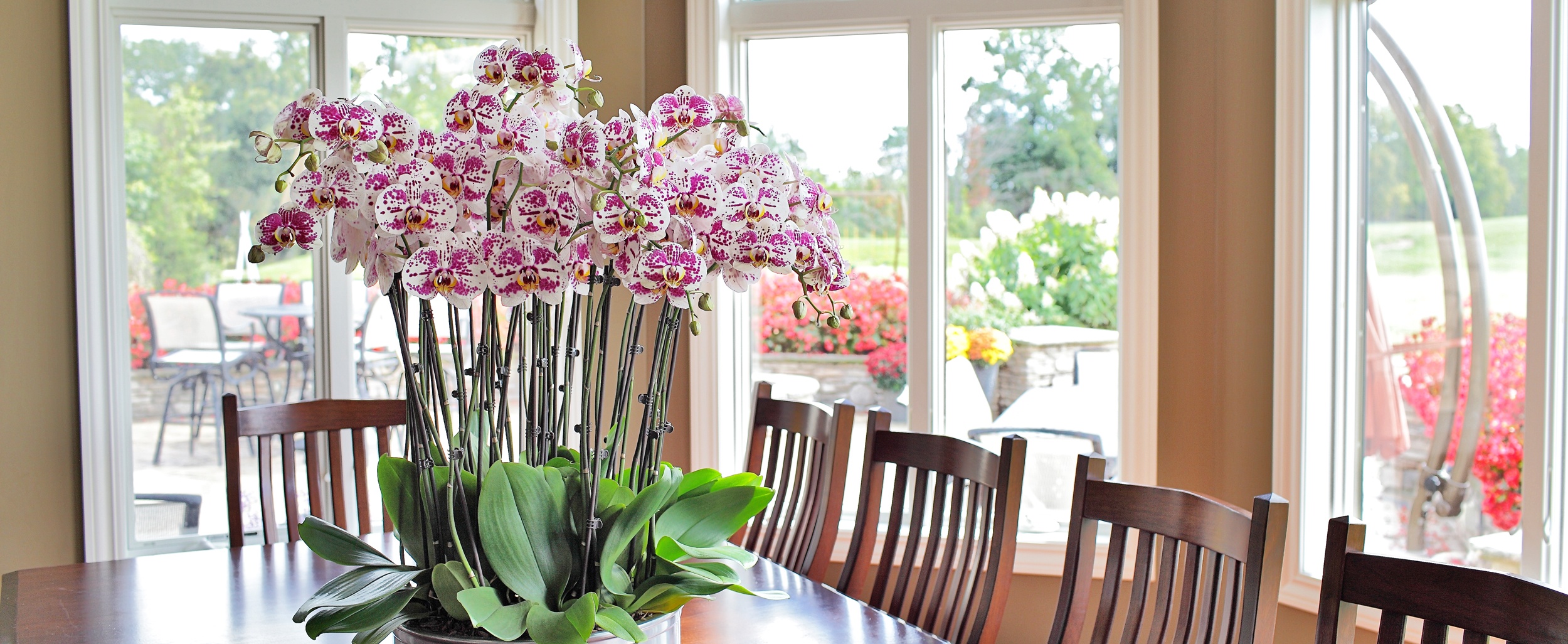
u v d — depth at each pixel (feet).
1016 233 10.25
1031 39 10.12
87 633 5.05
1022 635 10.08
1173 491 5.01
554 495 3.69
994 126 10.24
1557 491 6.29
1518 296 6.70
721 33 10.25
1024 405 10.32
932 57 10.16
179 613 5.37
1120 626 9.76
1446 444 7.38
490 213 3.48
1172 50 9.39
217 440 10.35
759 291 10.85
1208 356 9.24
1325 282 8.44
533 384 3.80
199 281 10.19
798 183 3.85
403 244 3.43
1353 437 8.42
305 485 10.68
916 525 6.73
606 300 3.71
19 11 9.35
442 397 3.56
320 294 10.45
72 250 9.63
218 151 10.16
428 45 10.44
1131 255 9.55
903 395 10.51
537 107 3.61
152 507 10.21
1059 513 10.25
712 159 3.76
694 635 5.11
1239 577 4.57
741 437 10.80
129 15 9.81
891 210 10.45
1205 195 9.21
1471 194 7.10
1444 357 7.39
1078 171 10.07
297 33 10.25
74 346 9.68
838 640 5.04
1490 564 6.98
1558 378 6.26
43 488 9.62
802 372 10.78
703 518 4.11
